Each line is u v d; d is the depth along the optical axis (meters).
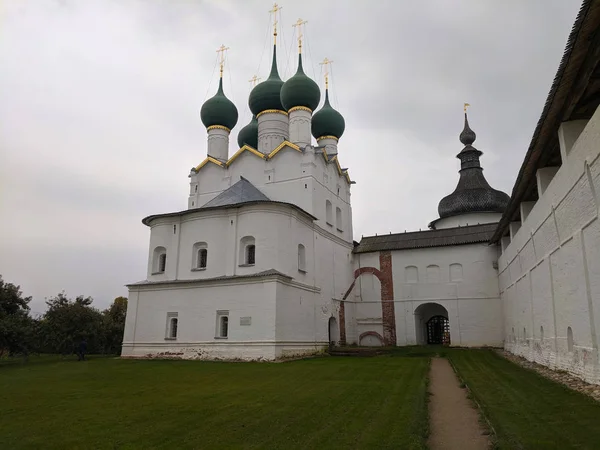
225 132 39.34
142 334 29.22
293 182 33.53
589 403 10.30
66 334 31.34
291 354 26.56
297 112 35.97
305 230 31.08
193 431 9.14
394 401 11.88
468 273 35.81
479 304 34.97
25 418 10.52
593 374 12.21
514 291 25.73
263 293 25.95
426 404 11.66
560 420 9.11
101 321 34.38
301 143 35.34
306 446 8.02
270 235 27.58
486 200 44.78
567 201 13.77
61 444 8.39
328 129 40.69
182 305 28.34
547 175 17.83
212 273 28.50
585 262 12.56
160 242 30.72
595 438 7.79
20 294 29.61
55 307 32.59
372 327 37.66
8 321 26.95
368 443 8.09
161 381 16.70
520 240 22.47
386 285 38.00
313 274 31.44
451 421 9.93
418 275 37.28
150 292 29.66
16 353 28.45
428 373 17.92
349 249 39.00
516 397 11.84
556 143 15.91
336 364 21.66
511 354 26.47
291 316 27.31
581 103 12.97
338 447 7.92
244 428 9.30
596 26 10.12
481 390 13.32
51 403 12.38
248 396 13.02
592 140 11.23
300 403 11.80
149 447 8.14
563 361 15.24
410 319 36.75
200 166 37.62
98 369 21.62
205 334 27.12
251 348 25.52
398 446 7.89
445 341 38.34
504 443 7.84
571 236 13.69
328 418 10.07
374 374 17.52
